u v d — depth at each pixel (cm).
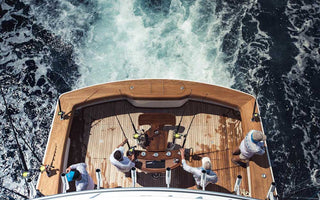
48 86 1240
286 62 1302
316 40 1366
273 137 1159
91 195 596
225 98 941
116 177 880
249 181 847
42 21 1394
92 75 1243
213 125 953
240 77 1245
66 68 1270
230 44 1318
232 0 1441
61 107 927
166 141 835
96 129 952
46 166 820
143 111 980
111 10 1402
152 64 1248
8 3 1455
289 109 1209
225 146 922
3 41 1348
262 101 1216
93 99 944
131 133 946
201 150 916
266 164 841
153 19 1367
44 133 1154
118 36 1327
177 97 934
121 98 970
